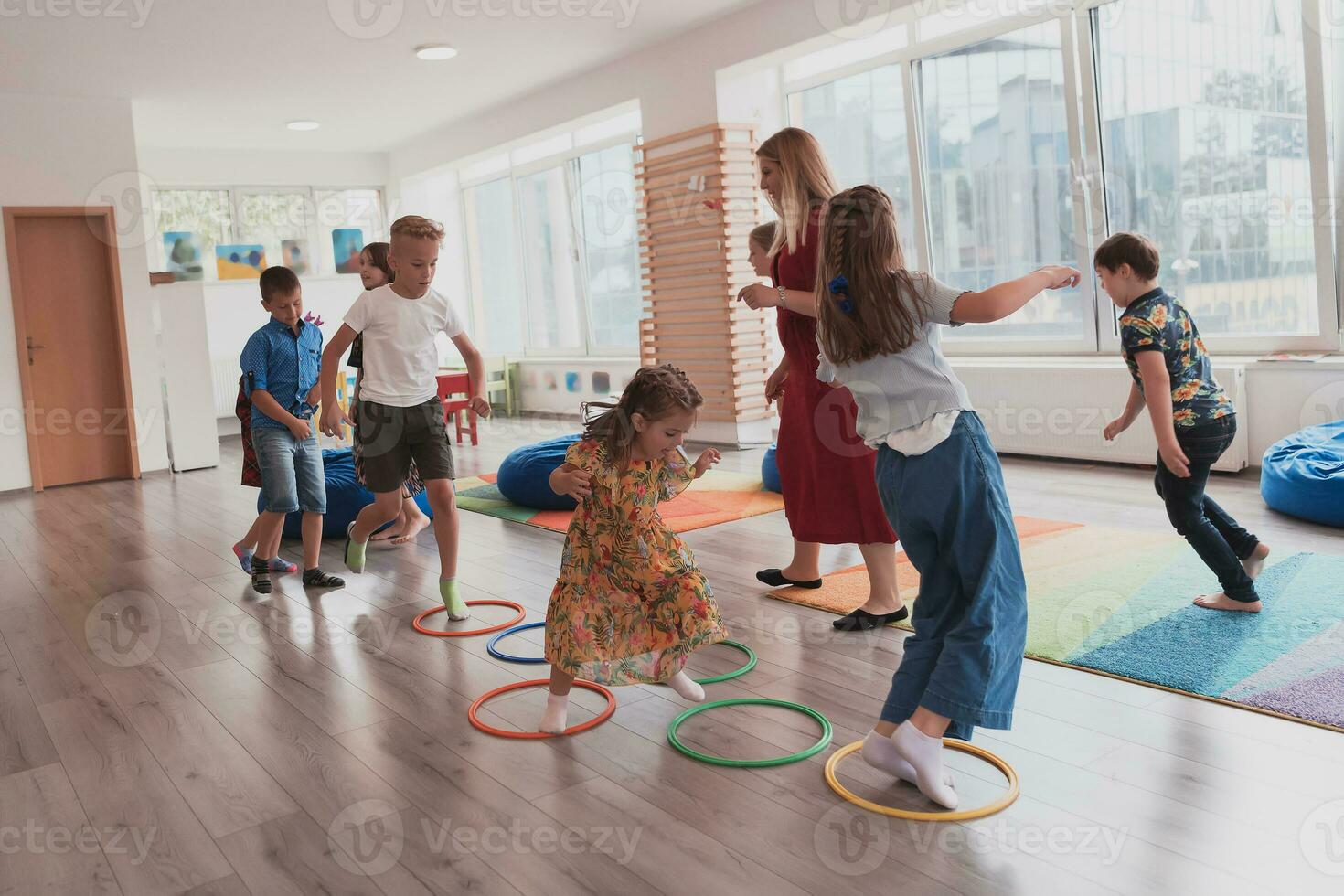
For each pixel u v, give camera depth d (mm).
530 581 3951
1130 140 5598
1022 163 6051
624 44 7227
